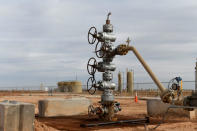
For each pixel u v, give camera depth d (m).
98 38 14.12
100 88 14.11
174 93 12.15
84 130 10.68
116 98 32.84
